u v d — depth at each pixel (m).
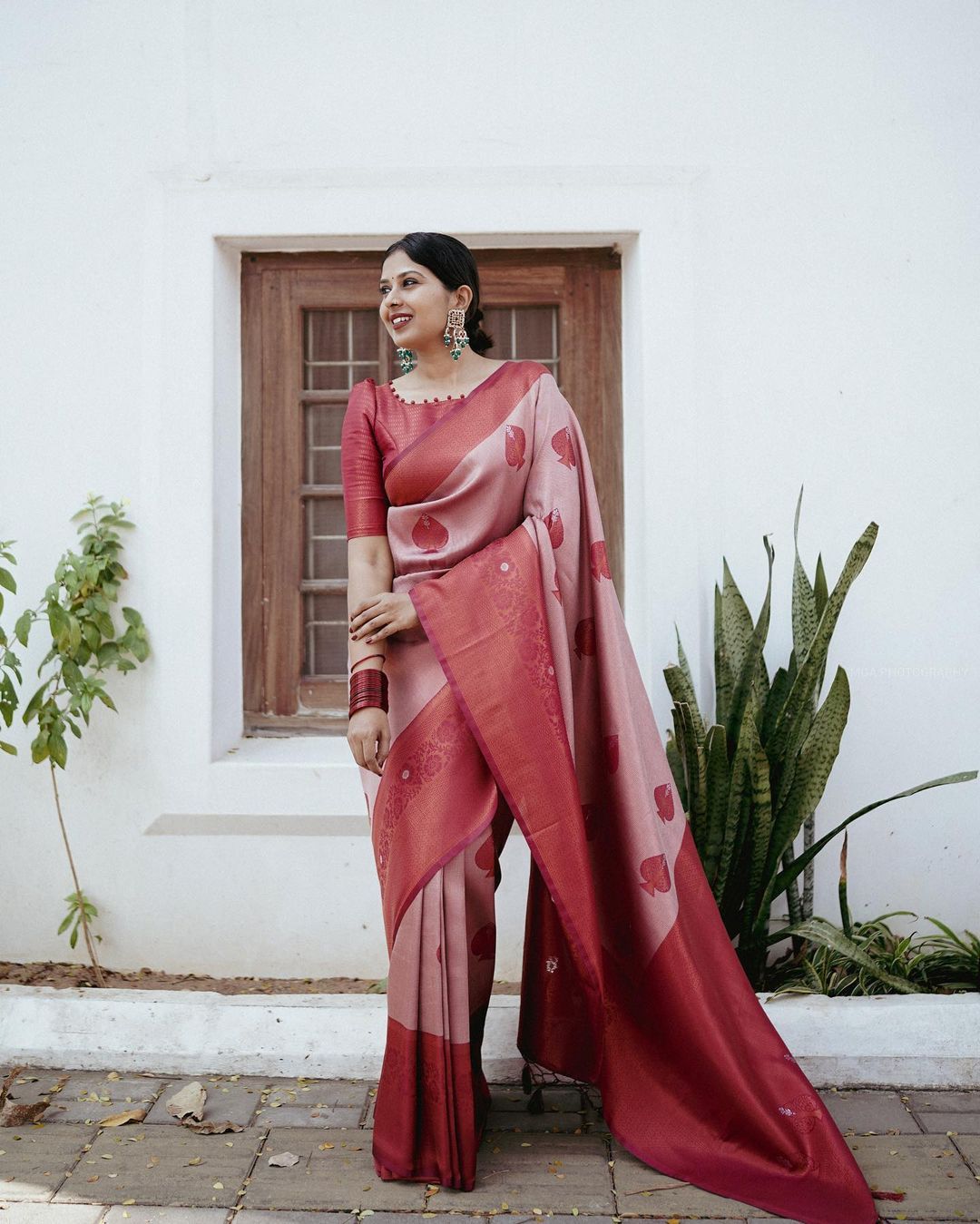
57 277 2.62
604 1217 1.65
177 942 2.62
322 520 2.90
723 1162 1.73
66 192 2.62
